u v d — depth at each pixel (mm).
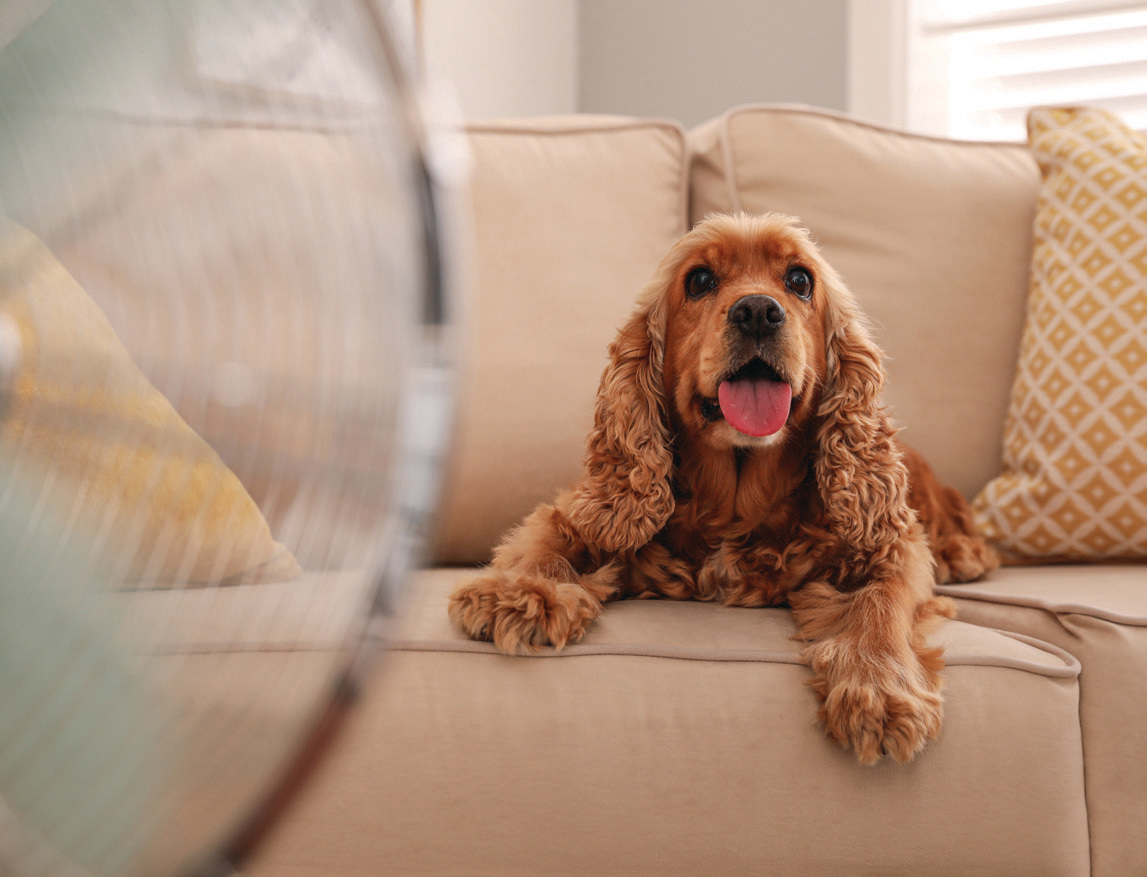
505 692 1154
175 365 447
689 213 2170
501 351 1814
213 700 444
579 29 3238
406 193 455
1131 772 1244
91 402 432
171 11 431
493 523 1792
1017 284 2039
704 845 1125
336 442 466
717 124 2154
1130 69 2766
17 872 396
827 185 2049
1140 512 1698
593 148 2021
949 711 1175
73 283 426
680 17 3117
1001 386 2006
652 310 1561
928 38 2924
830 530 1475
